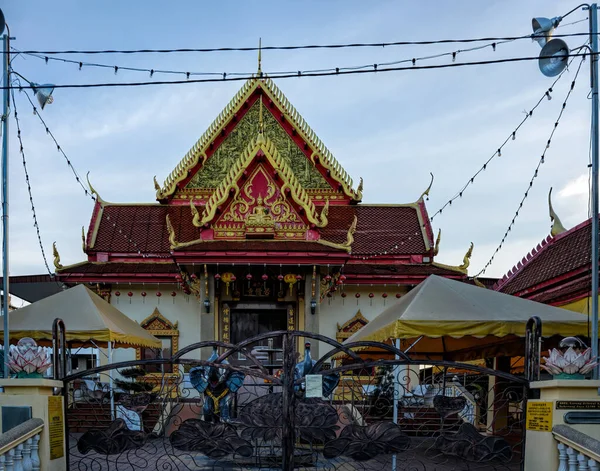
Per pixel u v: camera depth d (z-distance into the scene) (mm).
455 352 16562
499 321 10812
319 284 19438
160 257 22922
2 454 7285
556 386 7875
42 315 14617
